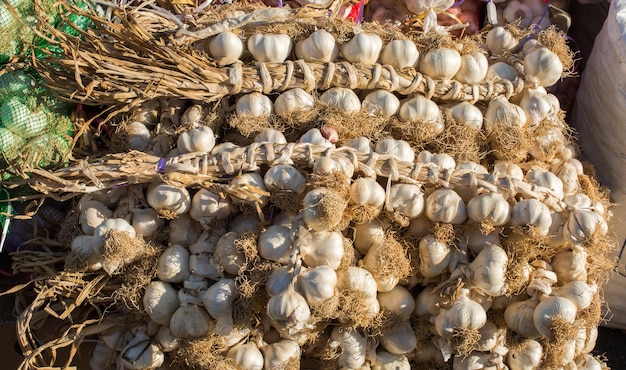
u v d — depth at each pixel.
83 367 1.45
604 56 1.51
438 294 1.37
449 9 1.64
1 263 1.51
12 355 1.48
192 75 1.37
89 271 1.35
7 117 1.37
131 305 1.34
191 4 1.48
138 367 1.34
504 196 1.36
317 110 1.41
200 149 1.37
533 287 1.36
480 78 1.46
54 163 1.39
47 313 1.39
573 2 1.73
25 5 1.38
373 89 1.45
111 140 1.42
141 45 1.36
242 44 1.41
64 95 1.37
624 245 1.59
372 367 1.41
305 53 1.42
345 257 1.33
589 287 1.39
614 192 1.57
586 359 1.47
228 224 1.38
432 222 1.36
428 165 1.37
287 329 1.29
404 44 1.43
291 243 1.31
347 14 1.56
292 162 1.34
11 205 1.40
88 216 1.35
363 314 1.31
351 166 1.34
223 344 1.33
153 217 1.35
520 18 1.57
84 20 1.43
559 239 1.37
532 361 1.39
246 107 1.40
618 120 1.50
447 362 1.43
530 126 1.47
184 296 1.33
